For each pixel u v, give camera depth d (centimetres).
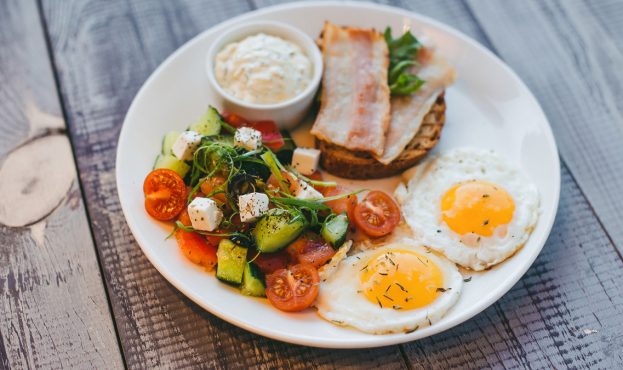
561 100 59
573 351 48
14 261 50
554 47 61
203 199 47
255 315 46
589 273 51
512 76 56
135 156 51
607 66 61
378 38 56
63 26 60
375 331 45
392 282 47
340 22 59
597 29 63
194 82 56
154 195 49
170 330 48
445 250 49
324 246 49
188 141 49
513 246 49
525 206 51
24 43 59
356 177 54
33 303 49
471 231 49
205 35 57
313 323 46
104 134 55
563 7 64
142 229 48
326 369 47
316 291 46
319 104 55
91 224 52
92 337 47
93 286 49
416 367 47
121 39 60
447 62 56
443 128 55
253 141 50
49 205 52
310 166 52
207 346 47
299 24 58
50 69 58
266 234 47
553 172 51
